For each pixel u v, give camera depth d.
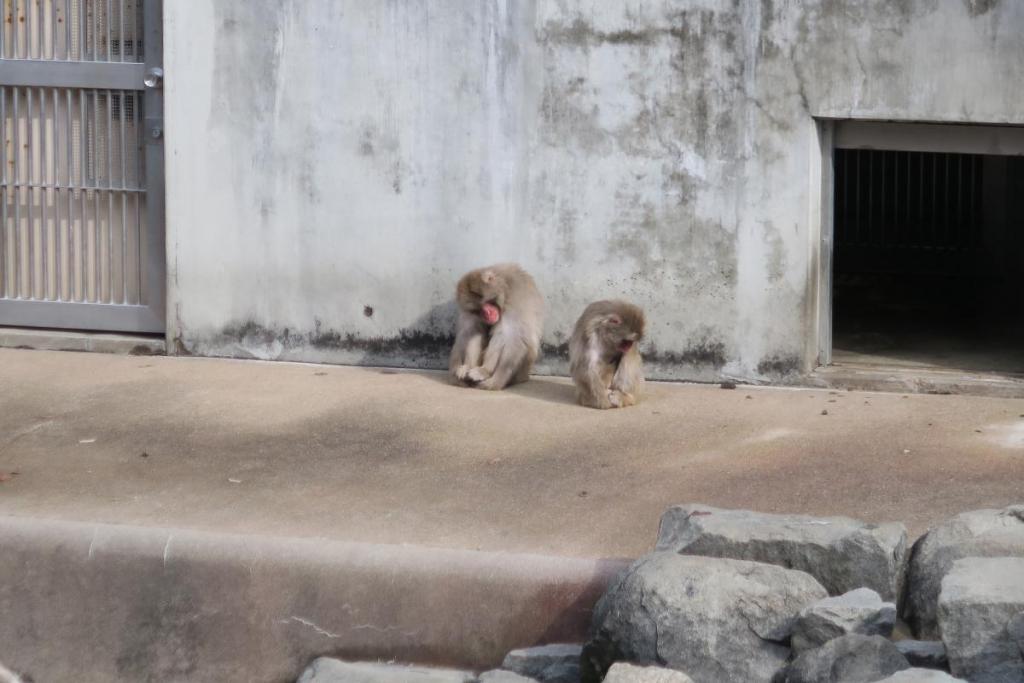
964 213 14.84
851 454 8.11
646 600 6.02
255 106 10.30
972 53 9.27
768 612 5.89
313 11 10.14
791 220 9.64
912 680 5.19
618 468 7.97
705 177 9.73
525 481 7.77
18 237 11.05
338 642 6.75
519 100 9.94
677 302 9.90
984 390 9.55
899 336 11.68
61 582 6.99
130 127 10.79
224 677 6.83
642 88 9.73
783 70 9.52
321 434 8.67
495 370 9.73
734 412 9.12
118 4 10.67
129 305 10.90
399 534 6.96
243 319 10.53
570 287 10.05
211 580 6.86
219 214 10.45
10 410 9.16
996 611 5.51
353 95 10.17
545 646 6.52
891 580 6.12
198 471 7.96
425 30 10.01
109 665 6.91
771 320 9.77
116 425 8.84
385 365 10.41
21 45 10.88
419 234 10.21
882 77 9.40
